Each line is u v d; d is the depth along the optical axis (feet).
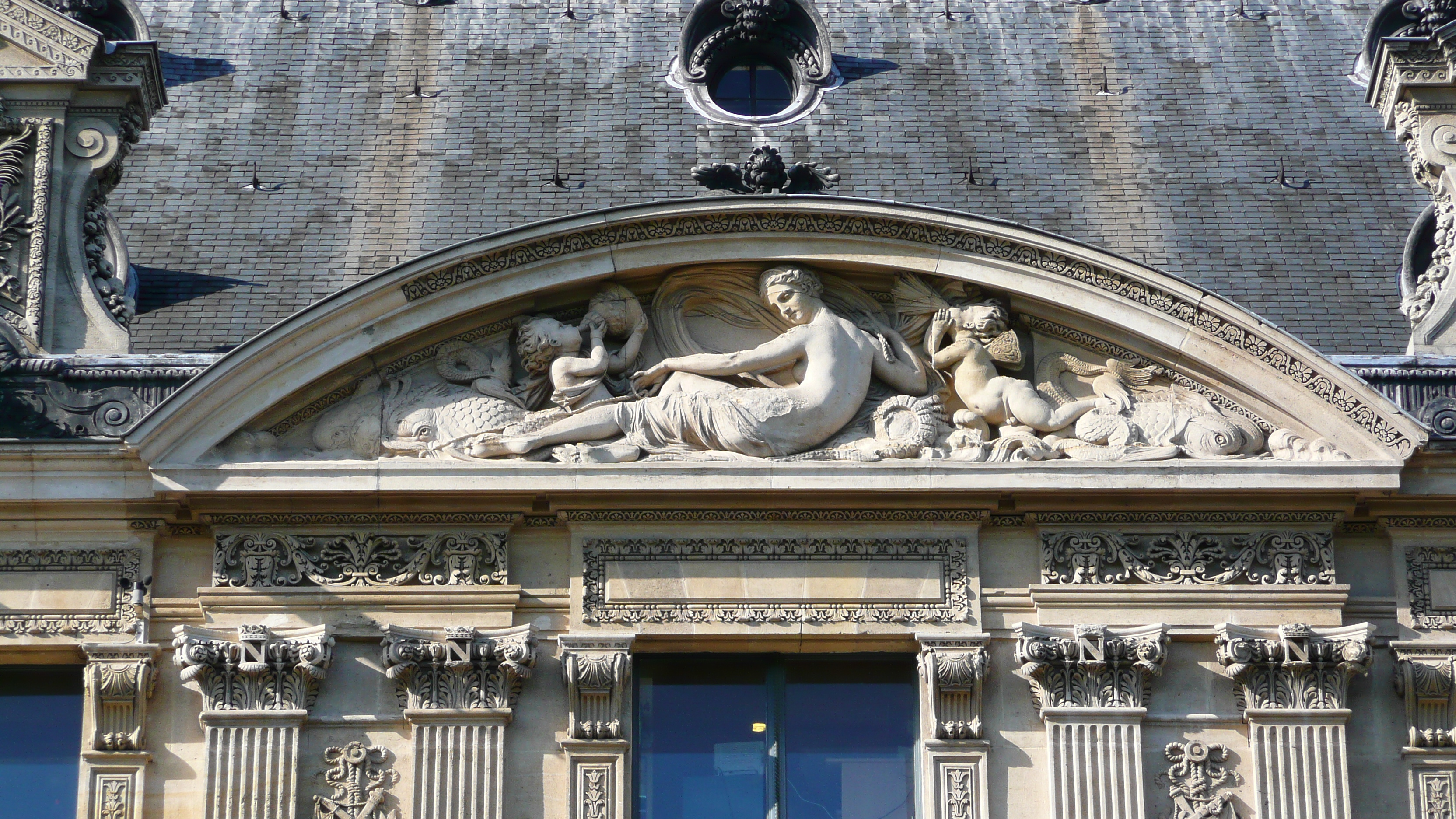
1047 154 121.29
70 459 95.55
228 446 96.58
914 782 95.86
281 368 96.43
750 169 104.42
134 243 112.88
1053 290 99.40
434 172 118.52
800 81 124.88
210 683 94.02
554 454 97.19
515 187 117.29
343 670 95.20
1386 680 96.17
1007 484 96.12
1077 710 94.27
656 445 98.07
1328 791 93.61
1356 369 99.91
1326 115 125.08
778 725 96.53
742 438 97.25
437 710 93.86
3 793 95.04
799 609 96.27
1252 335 97.96
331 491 95.30
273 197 116.67
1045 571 96.89
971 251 99.81
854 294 101.45
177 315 107.24
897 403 99.09
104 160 105.40
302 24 130.41
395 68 127.24
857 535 97.14
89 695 94.27
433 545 96.84
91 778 93.25
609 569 96.53
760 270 100.99
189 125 122.42
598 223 98.73
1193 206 117.50
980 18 131.23
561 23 130.21
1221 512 97.50
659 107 123.54
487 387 98.78
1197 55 129.49
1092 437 98.17
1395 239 115.24
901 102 124.47
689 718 96.78
